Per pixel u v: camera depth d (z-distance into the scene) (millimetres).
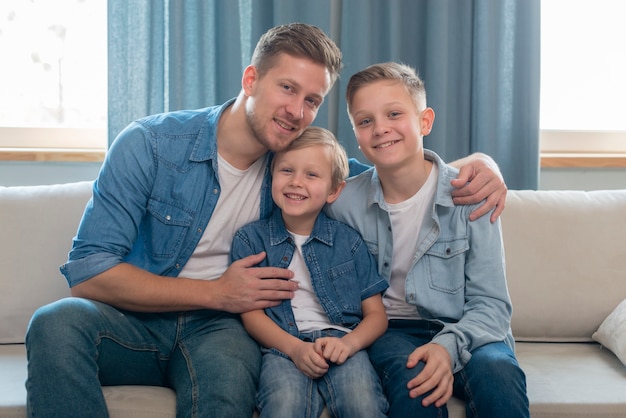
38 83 2602
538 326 2137
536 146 2531
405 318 1898
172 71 2375
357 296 1848
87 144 2605
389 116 1809
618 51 2777
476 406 1596
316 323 1806
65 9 2590
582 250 2158
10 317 2027
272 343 1728
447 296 1839
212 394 1542
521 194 2244
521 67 2533
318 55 1729
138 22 2357
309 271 1841
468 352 1683
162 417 1603
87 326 1594
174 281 1737
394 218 1896
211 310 1835
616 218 2195
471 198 1822
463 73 2555
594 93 2760
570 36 2770
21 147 2574
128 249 1756
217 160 1820
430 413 1574
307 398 1601
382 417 1582
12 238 2066
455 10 2537
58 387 1498
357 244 1903
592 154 2707
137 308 1725
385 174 1873
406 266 1890
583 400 1694
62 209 2107
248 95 1780
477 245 1823
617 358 1999
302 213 1812
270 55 1732
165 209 1798
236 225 1881
